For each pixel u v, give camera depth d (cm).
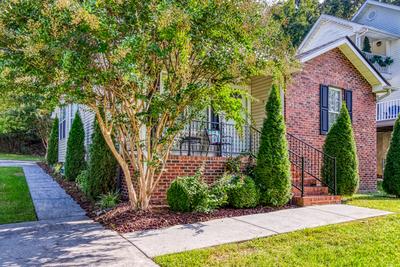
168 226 525
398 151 912
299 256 392
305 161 953
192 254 392
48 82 479
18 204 690
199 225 532
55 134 1516
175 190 618
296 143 940
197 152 860
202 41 496
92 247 418
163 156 598
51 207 672
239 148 963
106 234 479
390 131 1575
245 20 505
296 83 956
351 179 837
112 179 738
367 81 1137
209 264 363
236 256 389
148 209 607
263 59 540
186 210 609
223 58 506
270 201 693
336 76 1057
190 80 545
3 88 488
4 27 424
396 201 799
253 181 699
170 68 537
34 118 1870
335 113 1048
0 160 1934
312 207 700
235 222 554
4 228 514
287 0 588
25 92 504
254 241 445
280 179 698
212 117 928
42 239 454
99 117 561
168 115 571
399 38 1759
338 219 578
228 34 505
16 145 2473
